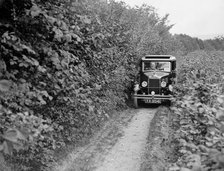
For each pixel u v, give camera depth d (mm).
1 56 5699
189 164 3857
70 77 7133
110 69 11820
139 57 15836
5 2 5816
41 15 5871
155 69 14914
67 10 6828
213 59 23484
